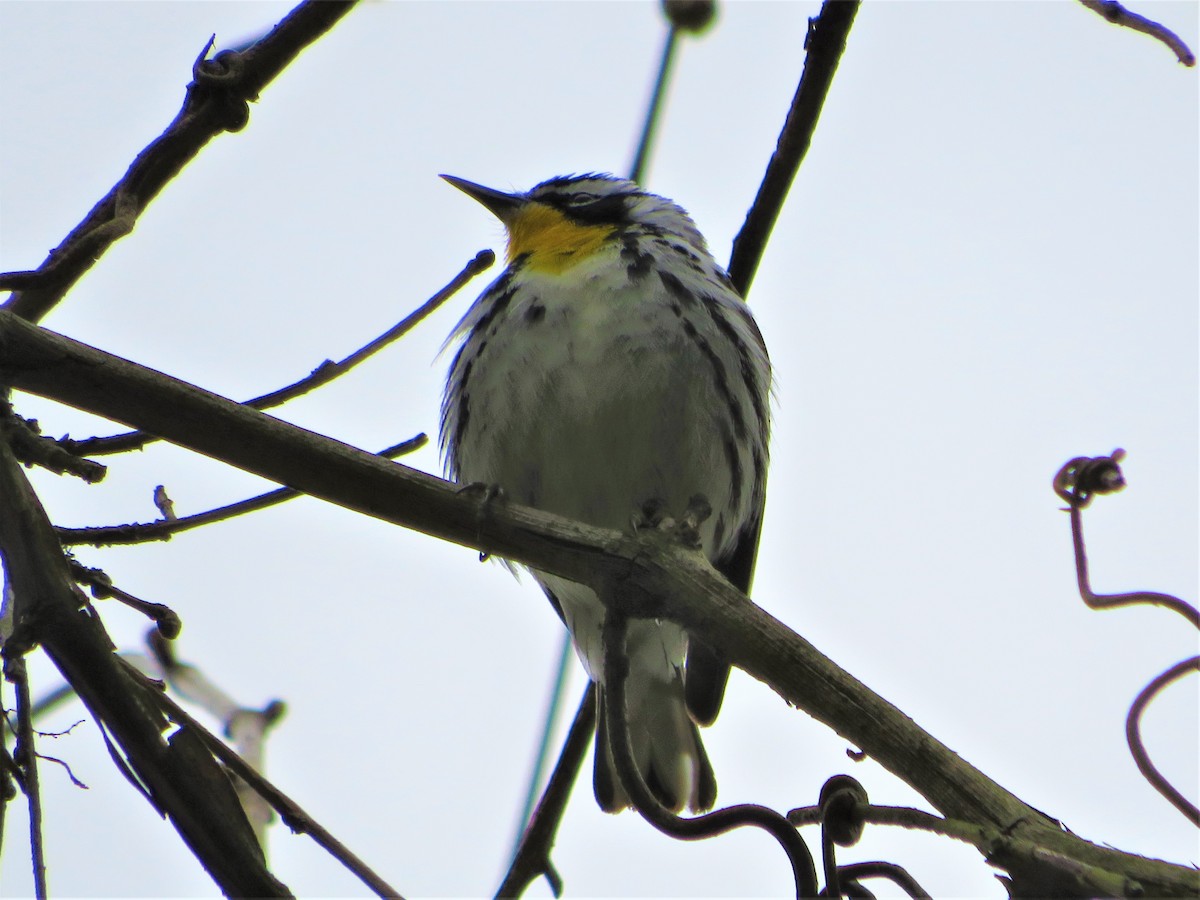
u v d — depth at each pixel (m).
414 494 5.88
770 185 7.93
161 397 5.77
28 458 5.80
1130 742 5.91
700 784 10.05
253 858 5.02
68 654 5.20
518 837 7.66
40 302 7.20
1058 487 6.51
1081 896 4.51
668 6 8.05
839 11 7.52
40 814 5.57
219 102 7.05
